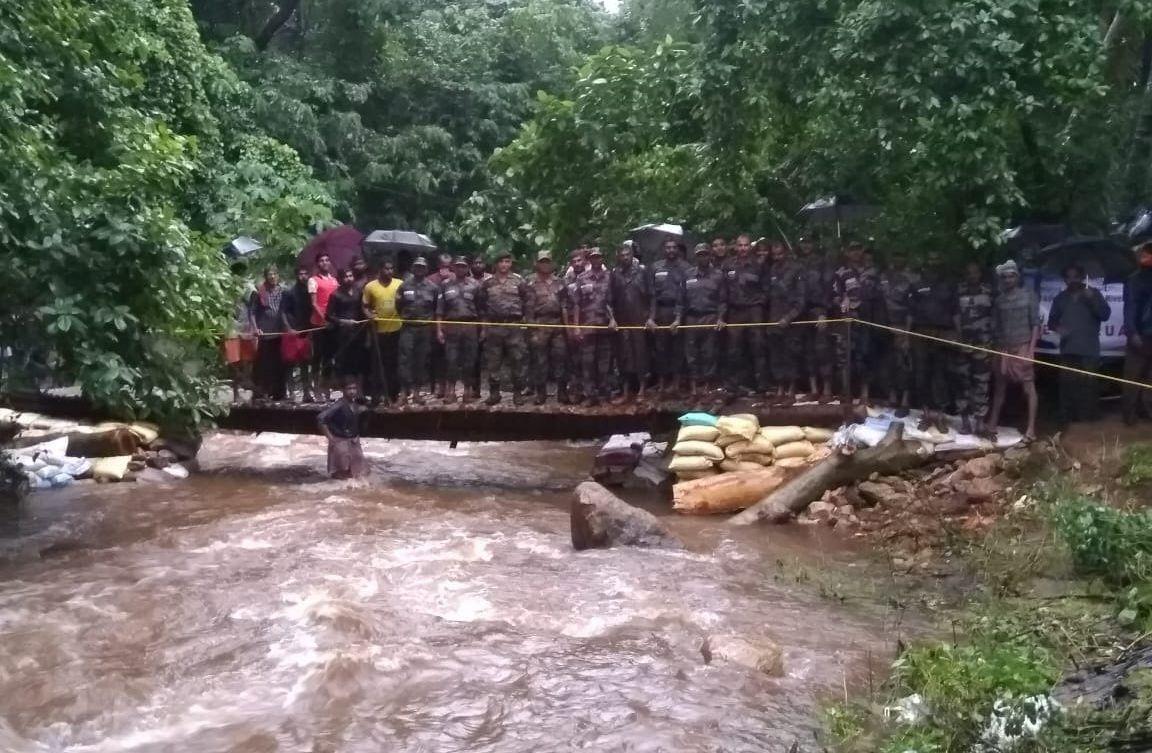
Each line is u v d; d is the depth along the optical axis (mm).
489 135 25500
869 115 12422
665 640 7469
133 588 8531
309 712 6297
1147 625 6691
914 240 13078
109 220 10492
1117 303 12133
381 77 25219
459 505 11914
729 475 11500
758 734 5992
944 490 10797
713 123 14109
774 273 12328
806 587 8742
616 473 13008
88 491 12406
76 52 12227
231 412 13656
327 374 13977
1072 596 7734
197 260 12258
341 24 24453
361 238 16391
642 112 15766
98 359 10539
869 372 12086
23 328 10898
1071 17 11625
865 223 13891
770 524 10820
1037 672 5977
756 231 15516
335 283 14086
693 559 9562
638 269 12812
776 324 12188
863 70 12266
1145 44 14812
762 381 12523
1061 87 11719
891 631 7660
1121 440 11008
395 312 13320
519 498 12430
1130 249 12117
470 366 13148
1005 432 11594
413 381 13297
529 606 8188
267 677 6793
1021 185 12789
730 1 13250
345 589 8422
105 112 12531
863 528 10492
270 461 14500
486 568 9219
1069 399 11695
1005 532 9578
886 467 11094
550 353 12938
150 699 6496
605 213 16688
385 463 14398
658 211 16328
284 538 10211
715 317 12445
